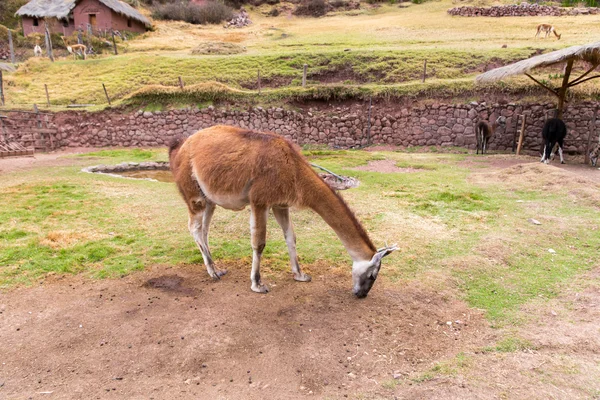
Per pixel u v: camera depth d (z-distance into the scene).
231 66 23.06
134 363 3.37
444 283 4.81
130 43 33.44
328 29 34.62
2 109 18.19
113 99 21.08
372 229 6.68
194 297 4.46
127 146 19.22
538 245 6.02
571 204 7.94
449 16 34.94
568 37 24.42
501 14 33.25
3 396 2.97
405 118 18.05
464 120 17.34
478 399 2.93
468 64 20.50
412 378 3.20
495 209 7.82
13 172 11.47
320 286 4.74
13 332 3.77
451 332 3.88
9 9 40.72
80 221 6.94
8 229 6.38
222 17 42.62
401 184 10.03
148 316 4.07
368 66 21.36
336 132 18.78
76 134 19.08
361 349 3.58
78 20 35.09
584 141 15.89
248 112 19.06
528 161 13.82
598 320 3.99
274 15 44.34
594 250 5.83
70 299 4.39
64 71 25.08
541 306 4.34
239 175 4.15
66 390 3.05
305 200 4.16
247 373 3.26
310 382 3.16
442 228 6.76
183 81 21.88
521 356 3.46
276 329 3.85
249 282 4.83
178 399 2.96
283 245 6.02
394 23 34.47
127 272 5.05
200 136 4.55
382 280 4.90
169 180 11.50
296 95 19.30
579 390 3.02
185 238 6.21
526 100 16.70
